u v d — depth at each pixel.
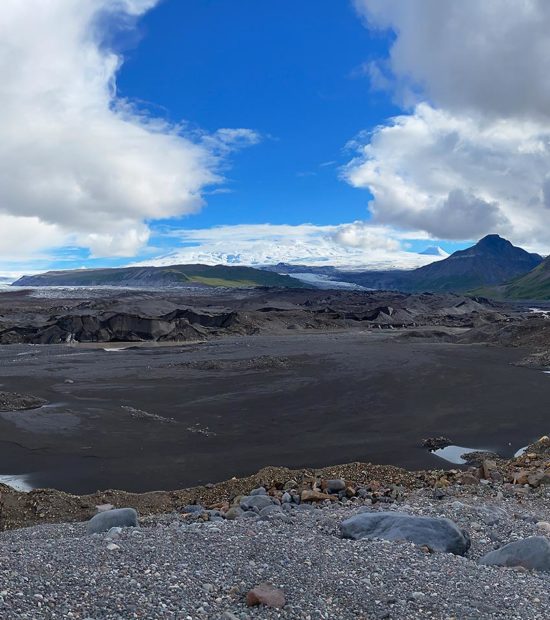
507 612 6.88
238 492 16.80
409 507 13.59
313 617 6.66
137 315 80.88
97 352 63.19
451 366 49.47
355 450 24.48
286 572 8.00
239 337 83.81
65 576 7.46
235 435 27.16
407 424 29.48
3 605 6.41
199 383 41.81
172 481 20.16
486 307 153.75
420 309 141.12
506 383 41.53
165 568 7.97
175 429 28.19
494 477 17.47
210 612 6.70
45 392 37.75
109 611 6.51
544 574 8.72
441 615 6.73
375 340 76.75
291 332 92.19
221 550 8.98
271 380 43.00
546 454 20.44
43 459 22.86
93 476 20.72
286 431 28.02
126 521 11.98
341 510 13.43
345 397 36.69
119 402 34.84
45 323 82.44
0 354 61.28
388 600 7.12
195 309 99.56
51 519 14.95
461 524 11.84
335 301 155.25
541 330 65.81
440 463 22.28
